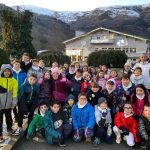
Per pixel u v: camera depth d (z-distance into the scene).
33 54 12.87
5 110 2.69
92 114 2.74
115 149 2.58
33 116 2.89
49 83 3.08
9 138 2.67
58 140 2.62
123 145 2.68
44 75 3.11
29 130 2.75
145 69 3.46
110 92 2.91
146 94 2.79
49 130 2.64
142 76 3.28
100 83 3.53
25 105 2.83
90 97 2.90
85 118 2.75
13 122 3.04
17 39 12.70
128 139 2.63
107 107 2.78
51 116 2.68
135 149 2.58
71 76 3.82
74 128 2.74
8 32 12.77
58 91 3.08
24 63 3.46
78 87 3.30
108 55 11.72
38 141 2.74
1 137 2.60
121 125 2.69
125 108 2.67
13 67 3.20
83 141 2.77
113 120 2.84
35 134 2.88
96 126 2.72
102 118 2.70
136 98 2.79
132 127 2.66
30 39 13.02
